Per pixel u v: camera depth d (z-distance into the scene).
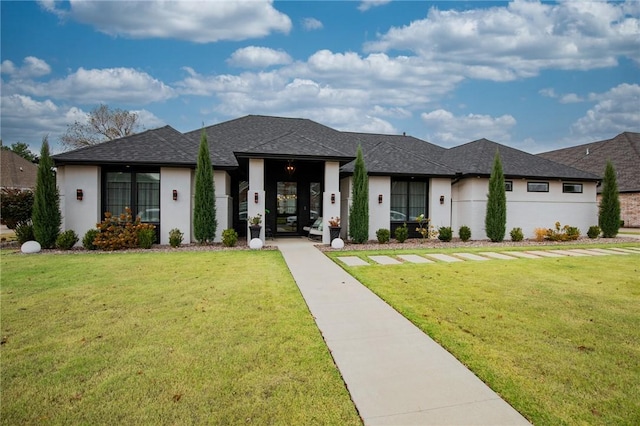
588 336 4.41
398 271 8.40
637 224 23.66
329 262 9.64
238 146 15.71
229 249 11.85
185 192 13.16
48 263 9.04
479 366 3.61
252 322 4.82
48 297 5.96
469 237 14.92
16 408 2.88
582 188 17.20
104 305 5.54
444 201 15.58
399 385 3.24
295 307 5.51
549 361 3.73
